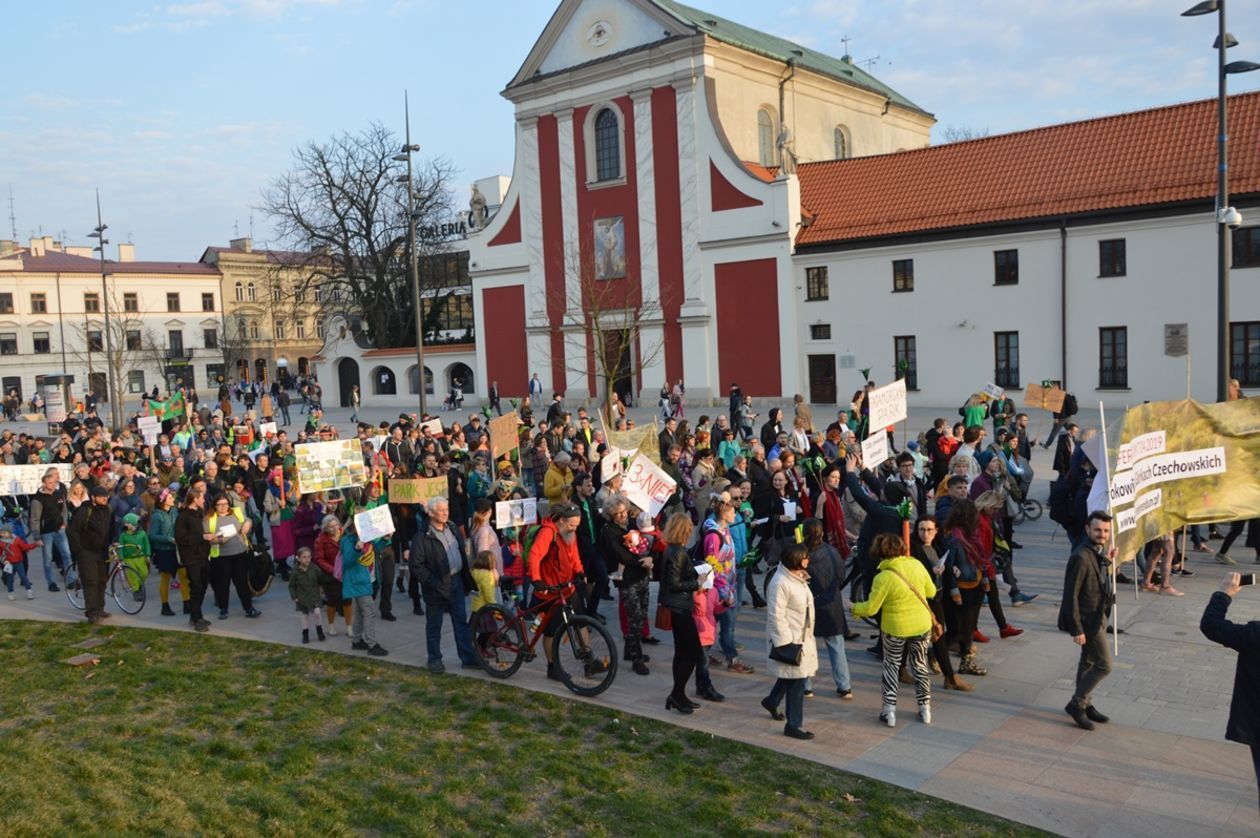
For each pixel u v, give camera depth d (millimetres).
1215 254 31922
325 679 11359
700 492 15797
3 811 7672
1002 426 22484
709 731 9336
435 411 51156
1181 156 33625
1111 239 33781
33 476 17875
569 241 47000
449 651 12383
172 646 12984
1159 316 33031
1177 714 9312
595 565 12922
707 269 43000
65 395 71312
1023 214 35375
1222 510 12906
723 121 43906
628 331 41906
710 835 7270
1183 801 7629
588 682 10805
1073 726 9133
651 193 44219
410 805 7906
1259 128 33062
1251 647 6805
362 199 59031
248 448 26453
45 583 17547
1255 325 31422
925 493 16750
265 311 92375
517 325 49500
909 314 38250
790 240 40531
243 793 8188
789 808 7664
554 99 46750
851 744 8898
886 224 38719
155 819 7629
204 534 13844
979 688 10203
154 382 88500
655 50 43188
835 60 59594
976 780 8078
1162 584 13242
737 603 12555
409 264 60594
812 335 40719
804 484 14633
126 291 86812
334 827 7516
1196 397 32594
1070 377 34906
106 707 10562
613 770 8508
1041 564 15336
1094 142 36469
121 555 14789
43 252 86938
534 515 13133
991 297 36375
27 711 10531
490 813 7773
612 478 13266
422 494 14742
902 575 9281
